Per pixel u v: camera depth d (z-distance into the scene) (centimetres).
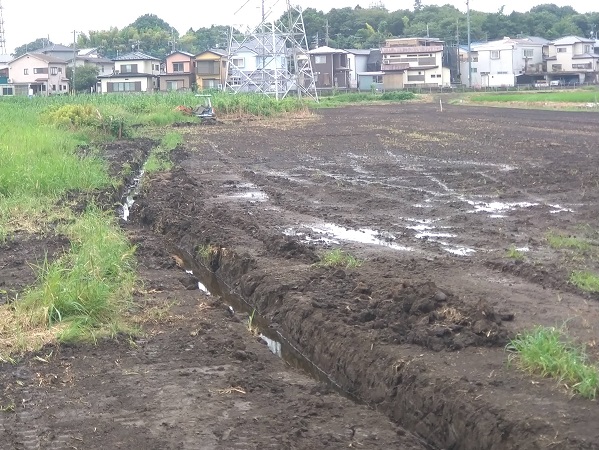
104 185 1614
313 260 983
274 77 5822
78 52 9188
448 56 8656
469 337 662
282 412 575
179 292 896
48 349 693
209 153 2420
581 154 2158
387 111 4881
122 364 668
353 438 533
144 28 11475
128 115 3809
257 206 1422
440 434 556
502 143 2534
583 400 539
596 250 1003
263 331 826
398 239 1101
